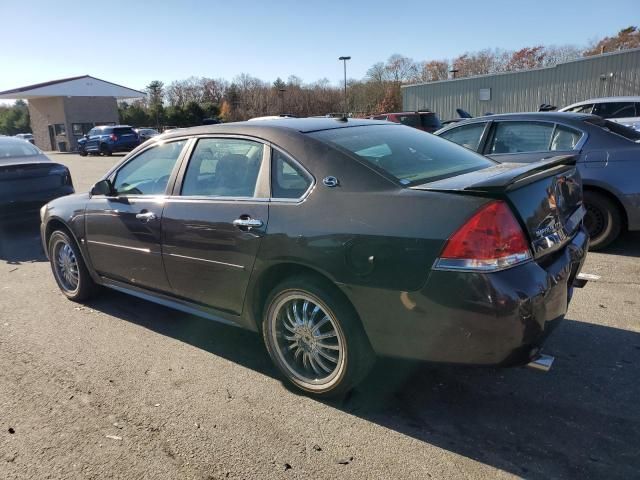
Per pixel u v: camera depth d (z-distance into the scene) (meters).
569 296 3.10
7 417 3.10
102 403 3.21
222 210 3.41
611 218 5.70
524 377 3.34
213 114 63.72
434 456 2.63
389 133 3.65
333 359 3.09
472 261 2.49
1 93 38.62
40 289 5.55
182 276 3.75
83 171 19.89
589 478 2.44
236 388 3.35
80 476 2.58
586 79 28.03
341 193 2.93
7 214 7.84
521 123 6.19
